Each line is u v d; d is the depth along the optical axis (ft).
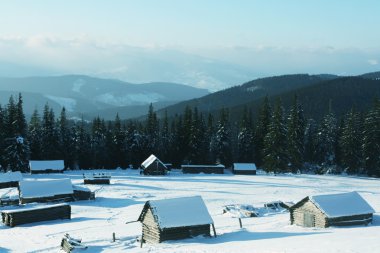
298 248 111.65
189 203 147.84
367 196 248.32
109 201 237.25
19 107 359.25
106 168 423.64
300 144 380.58
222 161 413.39
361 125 394.93
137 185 286.05
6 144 352.90
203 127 433.89
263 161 383.45
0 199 230.89
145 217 148.46
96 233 162.40
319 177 346.13
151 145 434.30
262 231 152.15
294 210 165.37
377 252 100.17
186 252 122.42
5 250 140.46
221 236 146.00
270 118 416.26
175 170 404.36
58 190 237.04
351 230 141.69
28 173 354.74
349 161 372.99
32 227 181.88
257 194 255.29
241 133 425.28
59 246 143.23
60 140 399.85
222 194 251.80
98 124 428.56
